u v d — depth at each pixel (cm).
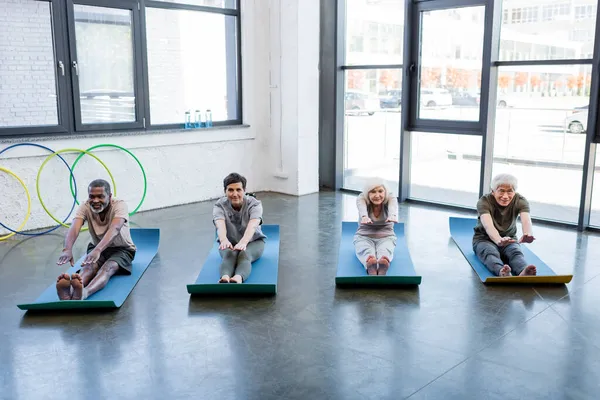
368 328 324
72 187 555
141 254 459
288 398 253
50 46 539
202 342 307
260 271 407
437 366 280
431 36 627
